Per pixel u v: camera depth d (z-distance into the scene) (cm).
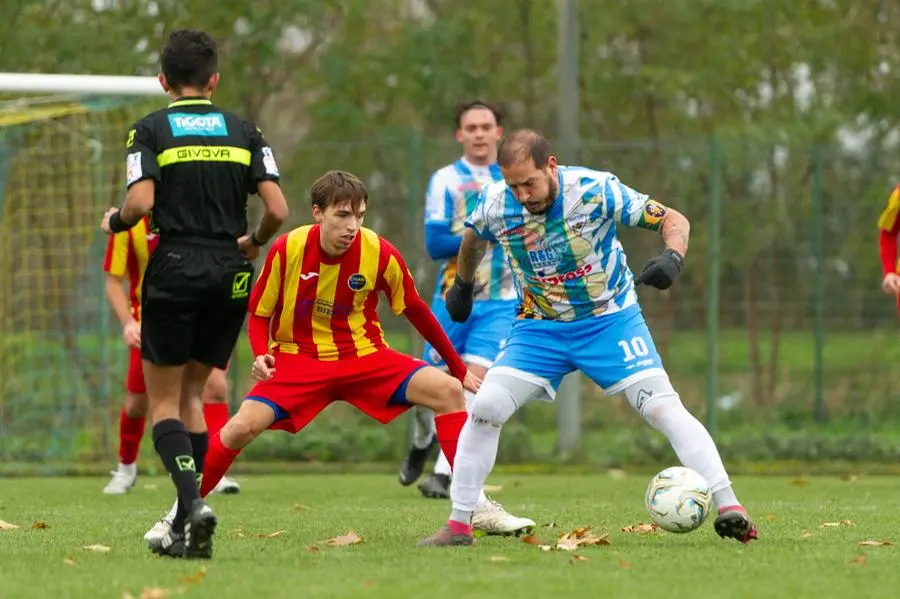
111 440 4272
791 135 4966
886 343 4344
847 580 1583
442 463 3023
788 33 5272
